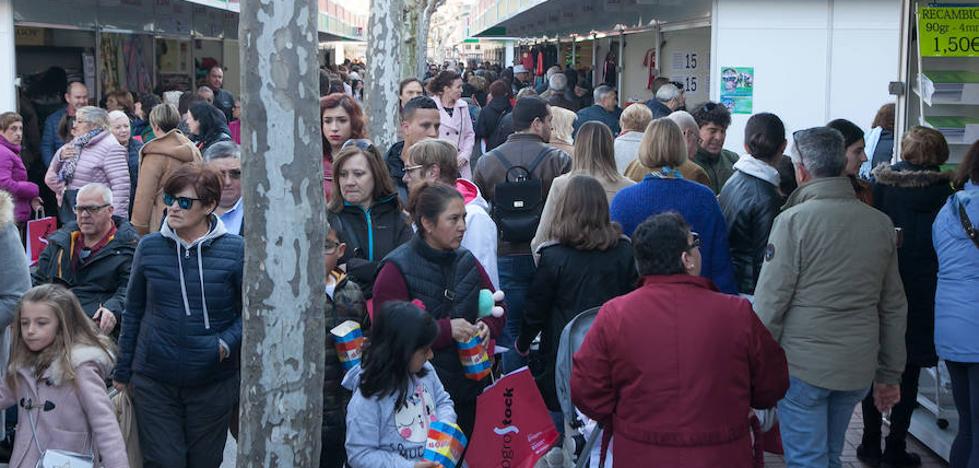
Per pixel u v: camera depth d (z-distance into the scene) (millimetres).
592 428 5293
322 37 35625
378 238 5961
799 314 5238
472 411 5328
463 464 5203
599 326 4258
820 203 5211
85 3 14891
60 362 4953
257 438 4418
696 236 5402
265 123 4238
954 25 7445
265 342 4352
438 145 6391
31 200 10539
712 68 13250
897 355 5367
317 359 4461
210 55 24312
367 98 13602
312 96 4305
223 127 9766
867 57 13164
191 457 5473
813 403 5258
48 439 4988
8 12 12148
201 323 5277
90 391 4984
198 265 5277
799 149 5348
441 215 5160
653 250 4250
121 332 5398
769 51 13188
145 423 5336
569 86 18812
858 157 6227
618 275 5789
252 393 4395
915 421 7141
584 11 23531
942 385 7156
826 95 13203
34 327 4965
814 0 13062
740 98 13242
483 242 6164
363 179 5879
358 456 4504
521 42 43594
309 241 4359
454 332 5113
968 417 5852
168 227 5316
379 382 4480
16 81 12438
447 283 5227
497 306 5539
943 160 6570
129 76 17969
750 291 6273
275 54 4211
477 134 13516
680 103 12648
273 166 4258
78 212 6469
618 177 6805
